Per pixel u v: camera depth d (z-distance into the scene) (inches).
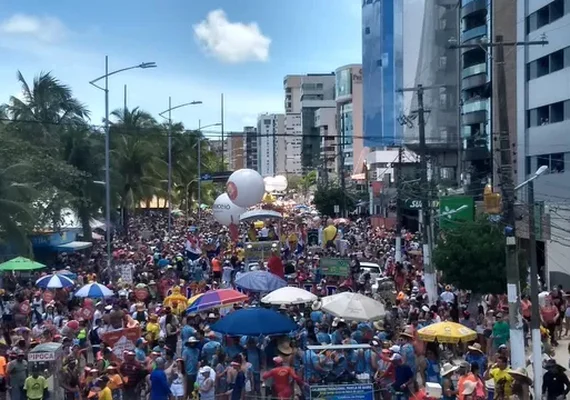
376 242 1882.4
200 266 1373.0
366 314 740.7
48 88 2188.7
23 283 1355.8
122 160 2593.5
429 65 2755.9
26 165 1561.3
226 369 644.1
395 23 3331.7
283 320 670.5
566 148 1518.2
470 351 668.1
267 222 2196.1
